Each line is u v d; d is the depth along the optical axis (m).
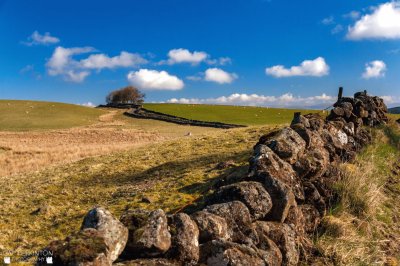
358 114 17.66
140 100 167.00
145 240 5.05
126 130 65.06
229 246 5.67
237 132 27.03
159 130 63.91
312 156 9.65
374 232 9.01
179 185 13.96
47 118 89.81
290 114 97.56
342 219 8.99
